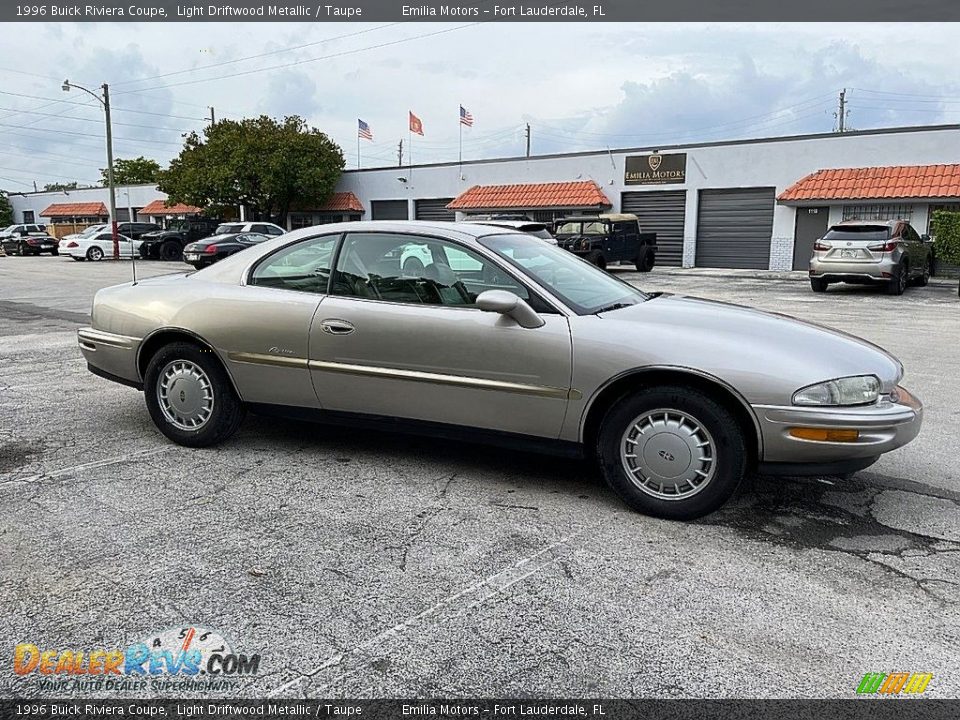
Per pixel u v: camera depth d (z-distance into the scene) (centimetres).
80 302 1406
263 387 454
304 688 242
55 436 509
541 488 418
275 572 317
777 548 346
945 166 2225
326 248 446
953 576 319
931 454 490
